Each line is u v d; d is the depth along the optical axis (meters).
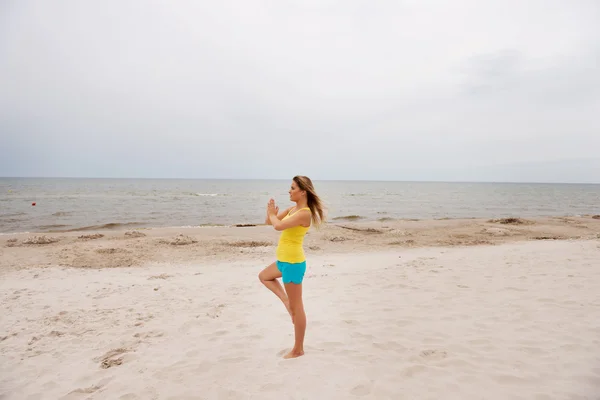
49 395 3.06
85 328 4.64
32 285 7.04
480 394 2.69
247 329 4.35
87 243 12.19
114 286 6.90
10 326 4.76
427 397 2.67
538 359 3.26
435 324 4.26
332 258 10.40
